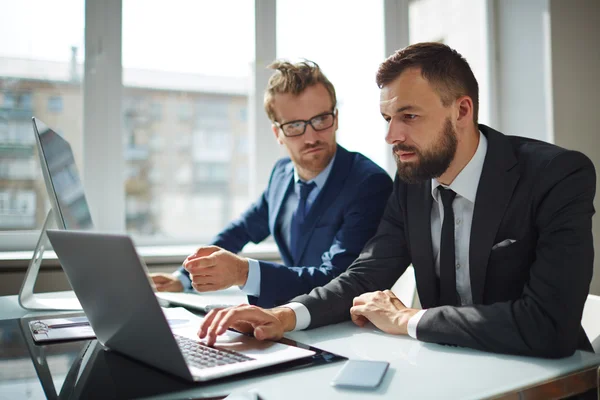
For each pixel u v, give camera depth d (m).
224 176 20.03
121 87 2.33
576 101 2.46
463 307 0.99
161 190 19.56
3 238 2.19
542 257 1.00
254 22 2.51
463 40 2.76
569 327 0.91
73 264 0.85
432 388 0.72
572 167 1.08
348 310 1.19
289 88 1.71
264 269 1.34
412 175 1.19
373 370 0.78
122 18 2.33
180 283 1.72
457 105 1.17
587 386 0.81
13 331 1.14
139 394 0.72
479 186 1.17
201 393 0.72
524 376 0.78
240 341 0.98
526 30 2.53
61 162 1.41
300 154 1.73
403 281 1.63
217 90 19.42
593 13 2.51
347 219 1.59
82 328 1.14
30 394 0.72
